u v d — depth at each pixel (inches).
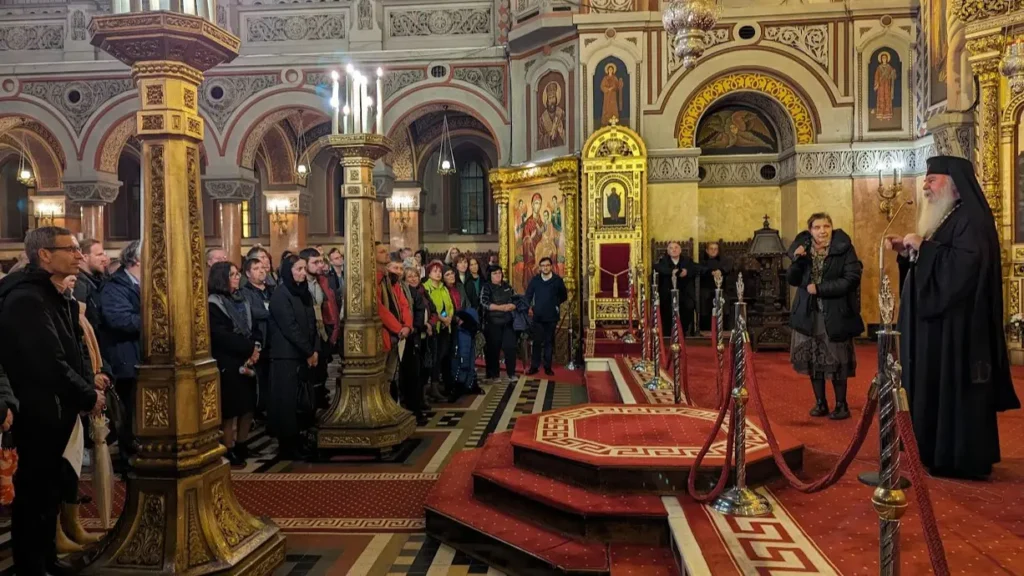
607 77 535.5
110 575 124.4
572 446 190.7
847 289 239.9
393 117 609.9
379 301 281.7
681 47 331.3
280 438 255.6
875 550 133.0
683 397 285.0
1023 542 134.1
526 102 586.6
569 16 538.0
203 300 136.9
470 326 385.7
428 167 902.4
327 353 326.6
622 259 517.3
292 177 812.6
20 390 135.9
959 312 171.3
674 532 145.6
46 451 137.7
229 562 128.2
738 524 148.4
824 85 519.2
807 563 126.8
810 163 520.1
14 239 960.9
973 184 175.8
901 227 511.2
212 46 133.6
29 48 636.1
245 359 243.1
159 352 130.1
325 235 918.4
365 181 259.0
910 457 89.4
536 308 457.4
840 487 174.1
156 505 127.8
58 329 144.4
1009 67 320.2
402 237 840.3
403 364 321.4
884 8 509.7
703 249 573.9
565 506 162.9
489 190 917.8
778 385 330.0
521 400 372.8
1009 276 391.5
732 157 570.6
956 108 432.5
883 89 513.3
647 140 533.6
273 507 205.6
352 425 254.8
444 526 179.3
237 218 640.4
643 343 394.3
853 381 341.1
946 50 443.8
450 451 268.4
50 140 715.4
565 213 534.6
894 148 510.0
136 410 129.2
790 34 522.0
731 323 542.0
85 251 244.5
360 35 612.7
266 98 618.2
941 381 173.6
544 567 149.6
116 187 649.6
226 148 623.5
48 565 145.8
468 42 609.9
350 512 201.8
